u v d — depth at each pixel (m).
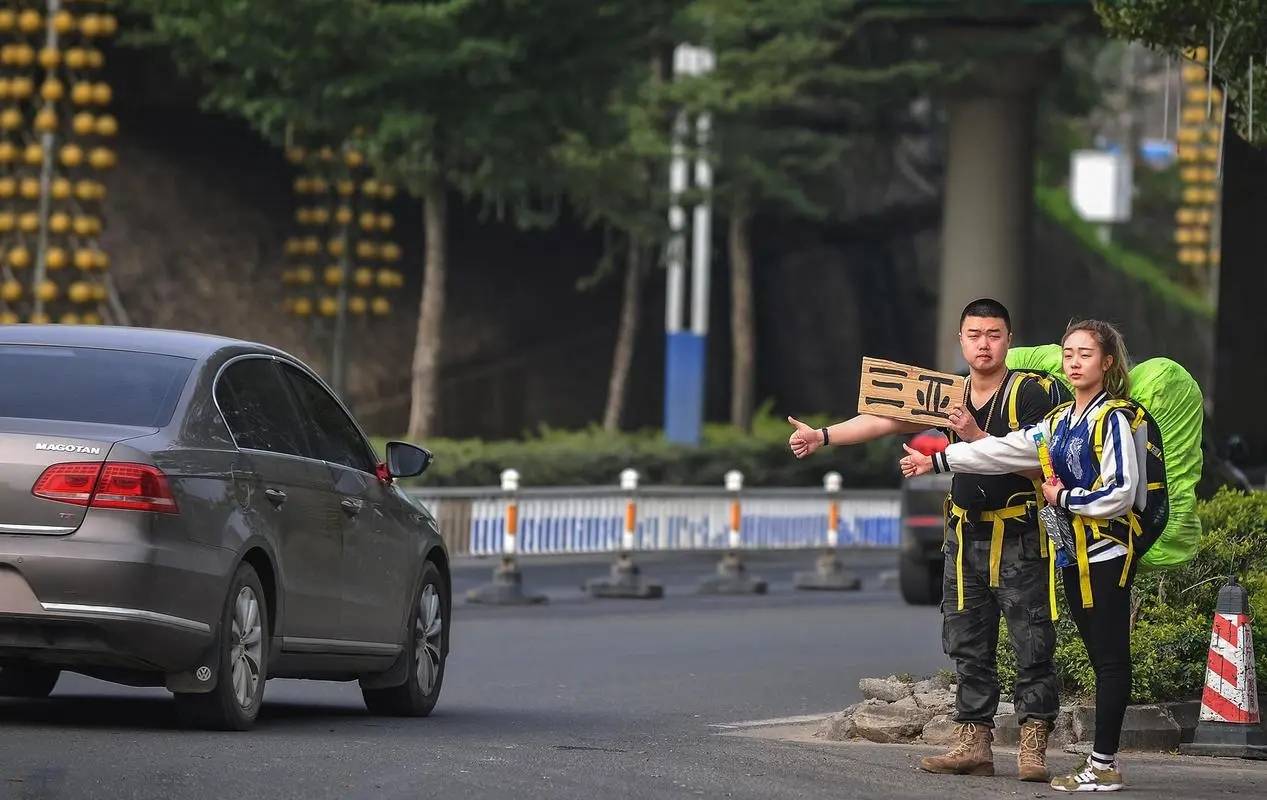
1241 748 28.98
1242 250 49.41
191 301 104.69
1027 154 108.25
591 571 75.06
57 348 27.97
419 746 26.00
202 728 27.33
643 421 123.62
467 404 114.75
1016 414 24.44
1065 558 24.23
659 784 23.25
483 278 117.94
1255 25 34.38
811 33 109.44
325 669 30.00
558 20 83.88
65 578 25.52
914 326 134.62
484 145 86.44
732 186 110.94
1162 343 149.62
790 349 131.62
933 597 61.31
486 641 48.56
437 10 80.12
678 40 102.62
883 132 132.38
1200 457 29.33
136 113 107.62
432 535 33.34
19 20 81.94
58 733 26.00
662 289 126.62
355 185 103.50
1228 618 29.33
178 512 26.16
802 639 49.88
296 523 28.70
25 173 95.62
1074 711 29.44
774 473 106.00
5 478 25.70
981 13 102.69
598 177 105.19
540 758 25.16
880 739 29.81
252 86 85.31
